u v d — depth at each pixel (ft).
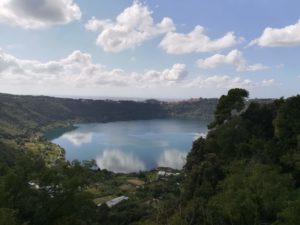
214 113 316.81
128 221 287.89
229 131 247.09
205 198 188.03
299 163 160.25
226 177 185.16
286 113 214.07
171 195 372.17
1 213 93.56
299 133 198.18
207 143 274.16
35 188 119.85
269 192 125.70
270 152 195.83
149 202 368.27
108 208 330.34
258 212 123.44
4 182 111.34
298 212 107.45
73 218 119.24
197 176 232.32
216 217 145.07
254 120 261.85
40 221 112.47
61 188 118.93
